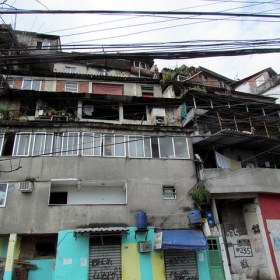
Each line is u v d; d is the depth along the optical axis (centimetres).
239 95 2673
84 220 1530
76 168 1642
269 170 1966
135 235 1547
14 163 1599
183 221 1641
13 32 1938
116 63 2792
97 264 1462
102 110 2086
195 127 1991
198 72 2934
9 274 1244
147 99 2039
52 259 1488
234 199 1914
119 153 1744
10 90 1847
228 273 1591
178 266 1548
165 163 1778
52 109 1909
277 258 1738
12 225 1459
